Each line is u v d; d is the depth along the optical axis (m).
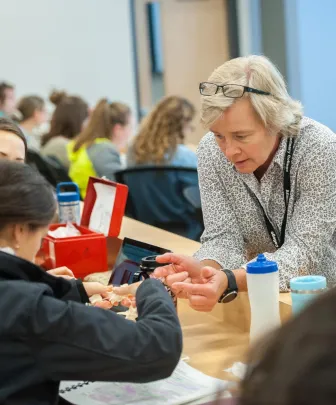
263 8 9.47
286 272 2.08
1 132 2.47
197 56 9.67
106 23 9.07
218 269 2.21
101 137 5.25
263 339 0.54
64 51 8.96
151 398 1.62
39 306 1.35
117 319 1.40
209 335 2.06
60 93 6.75
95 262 2.73
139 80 9.38
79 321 1.35
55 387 1.42
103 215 2.92
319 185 2.12
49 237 2.73
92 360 1.36
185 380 1.71
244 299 2.06
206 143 2.37
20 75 8.82
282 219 2.25
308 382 0.50
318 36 9.15
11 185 1.43
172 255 1.98
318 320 0.53
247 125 2.02
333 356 0.51
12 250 1.45
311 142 2.12
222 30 9.73
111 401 1.61
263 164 2.20
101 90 9.16
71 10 8.91
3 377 1.36
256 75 2.02
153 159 4.58
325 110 9.31
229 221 2.33
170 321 1.45
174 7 9.48
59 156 5.85
